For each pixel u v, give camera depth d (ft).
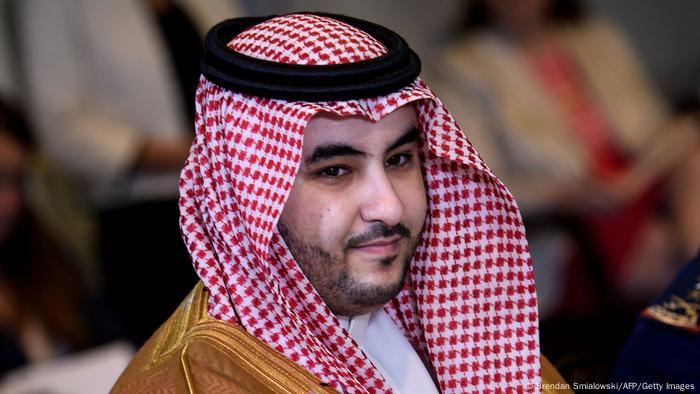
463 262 13.47
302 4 31.12
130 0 29.37
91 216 28.14
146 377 11.98
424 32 32.73
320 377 11.88
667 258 34.35
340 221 11.85
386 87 11.80
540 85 33.83
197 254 12.42
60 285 26.25
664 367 15.39
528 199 33.99
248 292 12.10
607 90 34.40
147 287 26.23
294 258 12.12
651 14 34.53
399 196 12.28
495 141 33.73
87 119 28.96
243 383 11.60
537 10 33.37
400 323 14.01
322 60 12.09
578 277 34.30
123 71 29.30
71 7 28.89
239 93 11.97
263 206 11.62
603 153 34.32
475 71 33.30
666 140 34.37
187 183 12.72
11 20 28.48
